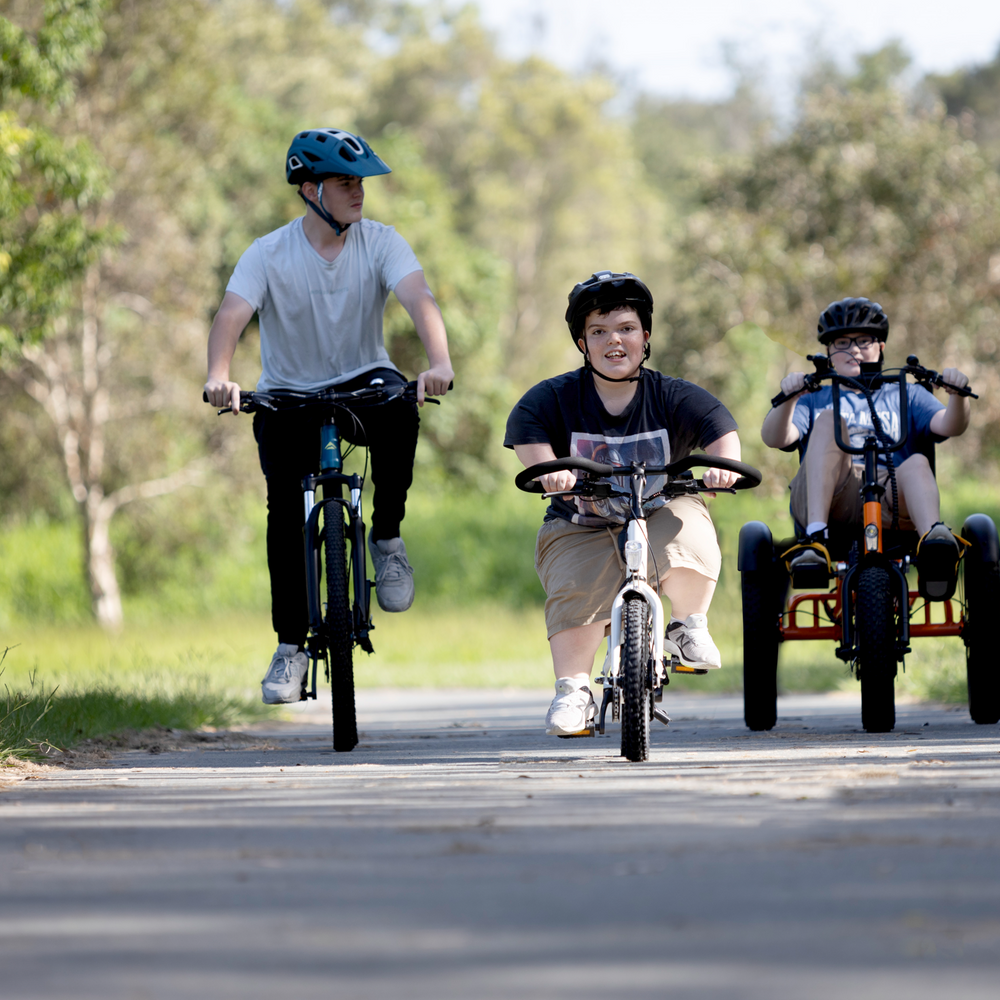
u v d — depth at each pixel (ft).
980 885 29.01
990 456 326.65
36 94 208.85
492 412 434.30
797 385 72.38
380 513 69.97
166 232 306.55
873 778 46.70
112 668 151.84
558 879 30.09
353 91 631.15
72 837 36.55
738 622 192.75
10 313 225.76
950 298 333.42
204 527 343.05
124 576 349.61
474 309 436.35
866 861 31.68
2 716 68.28
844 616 69.31
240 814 40.60
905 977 22.02
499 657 215.51
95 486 315.58
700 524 59.52
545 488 57.31
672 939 24.62
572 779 48.52
